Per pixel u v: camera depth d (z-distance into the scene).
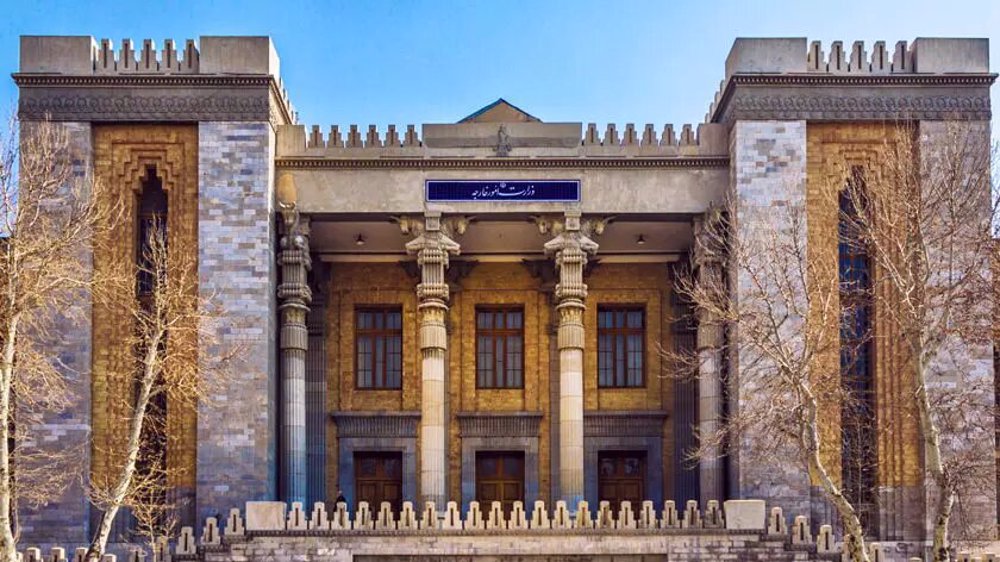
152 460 48.91
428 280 51.66
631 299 58.25
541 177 52.16
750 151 50.50
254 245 49.91
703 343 51.16
